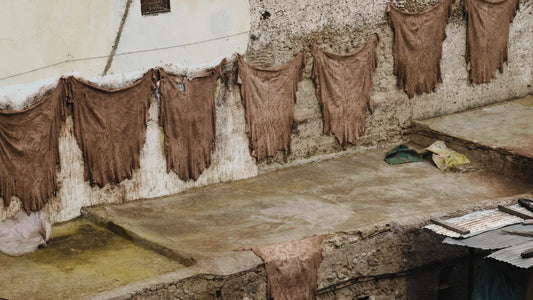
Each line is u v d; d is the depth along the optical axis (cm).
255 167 1438
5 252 1166
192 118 1347
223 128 1388
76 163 1255
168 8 1303
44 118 1205
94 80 1248
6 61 1165
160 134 1327
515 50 1689
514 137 1505
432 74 1592
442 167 1469
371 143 1554
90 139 1255
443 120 1600
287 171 1463
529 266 1067
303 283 1177
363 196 1362
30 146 1196
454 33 1605
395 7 1525
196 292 1089
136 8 1267
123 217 1261
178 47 1319
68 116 1236
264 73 1404
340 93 1491
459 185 1407
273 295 1152
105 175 1282
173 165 1345
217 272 1099
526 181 1412
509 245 1125
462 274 1327
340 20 1470
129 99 1280
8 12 1154
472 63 1633
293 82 1440
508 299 1191
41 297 1055
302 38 1436
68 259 1161
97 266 1141
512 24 1669
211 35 1346
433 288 1305
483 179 1430
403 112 1580
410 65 1558
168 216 1279
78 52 1227
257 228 1240
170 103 1320
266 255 1146
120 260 1159
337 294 1221
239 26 1370
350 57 1487
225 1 1348
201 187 1387
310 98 1470
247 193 1374
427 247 1277
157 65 1304
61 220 1256
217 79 1363
